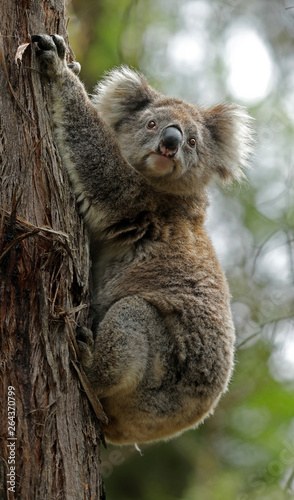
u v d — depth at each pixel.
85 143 9.37
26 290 7.20
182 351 9.75
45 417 7.05
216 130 12.90
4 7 7.91
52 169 7.86
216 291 10.51
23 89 7.84
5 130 7.56
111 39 18.77
